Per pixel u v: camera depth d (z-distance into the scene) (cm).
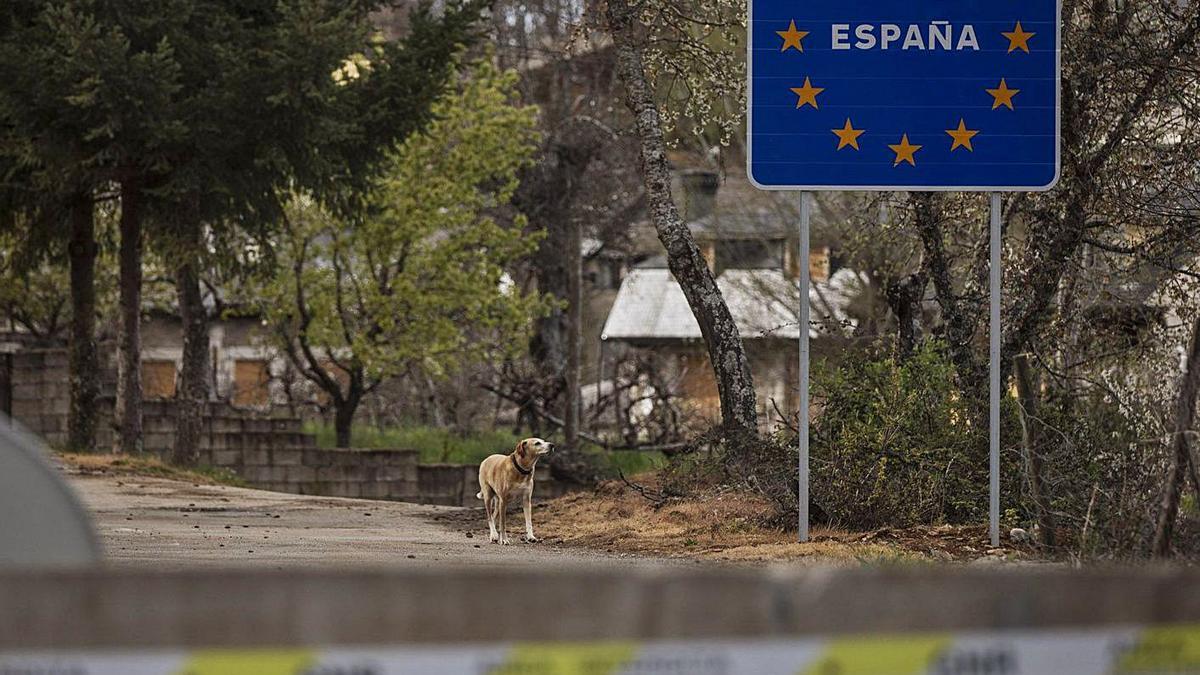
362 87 7750
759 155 3875
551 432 11244
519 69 13625
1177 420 2636
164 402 9412
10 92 6994
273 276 8350
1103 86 5003
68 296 12012
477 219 11244
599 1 5978
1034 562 3359
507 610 1093
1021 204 5484
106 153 7300
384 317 10281
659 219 5366
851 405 4669
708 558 3841
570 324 10650
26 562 1363
